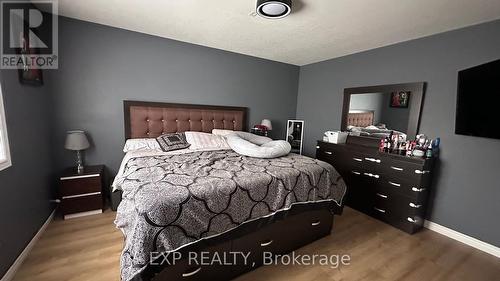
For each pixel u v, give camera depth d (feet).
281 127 14.29
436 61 8.16
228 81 11.84
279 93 13.83
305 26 7.93
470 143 7.39
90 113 8.77
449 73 7.84
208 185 5.02
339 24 7.63
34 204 6.44
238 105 12.41
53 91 8.00
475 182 7.34
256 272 5.71
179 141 9.22
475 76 6.75
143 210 4.09
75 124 8.55
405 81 9.13
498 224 6.90
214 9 6.94
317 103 13.28
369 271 5.92
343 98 11.68
